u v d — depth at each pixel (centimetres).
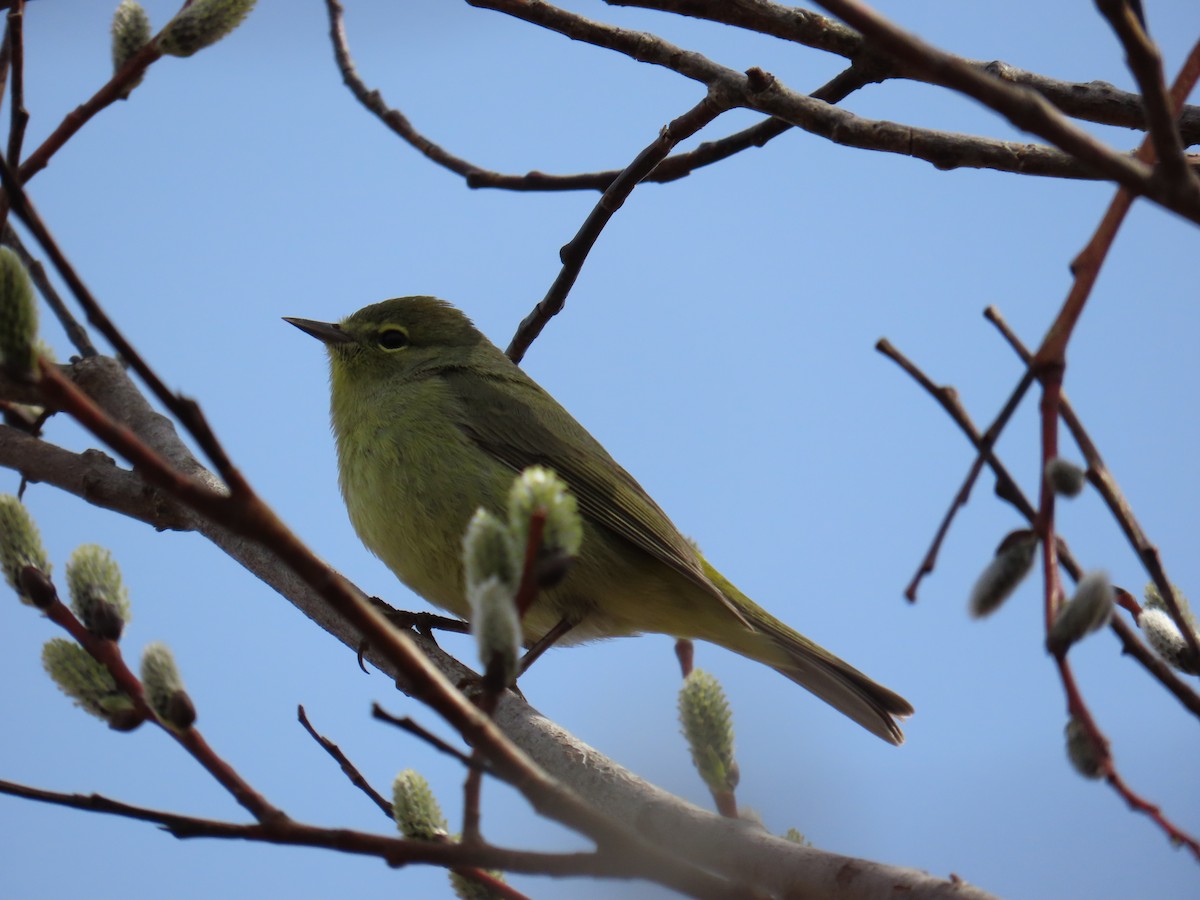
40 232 406
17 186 404
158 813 515
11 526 637
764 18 959
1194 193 467
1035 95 459
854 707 1218
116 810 518
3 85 980
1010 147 853
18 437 1116
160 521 1052
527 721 840
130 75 852
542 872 483
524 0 949
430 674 456
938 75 454
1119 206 525
